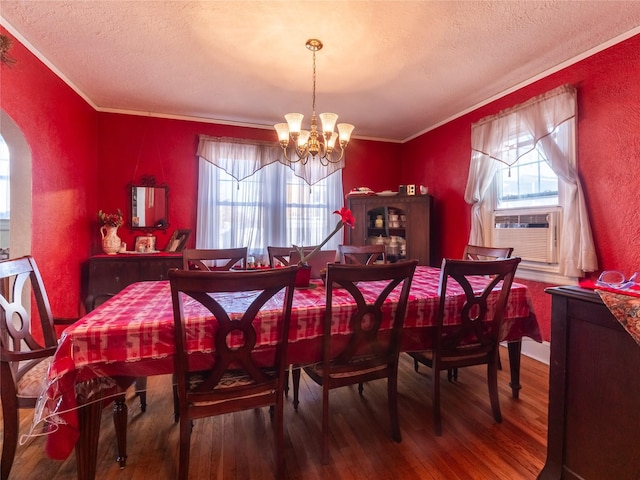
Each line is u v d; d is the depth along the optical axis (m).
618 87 2.05
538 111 2.44
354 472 1.39
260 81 2.70
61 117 2.53
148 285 1.96
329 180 4.02
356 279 1.37
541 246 2.56
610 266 2.10
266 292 1.22
